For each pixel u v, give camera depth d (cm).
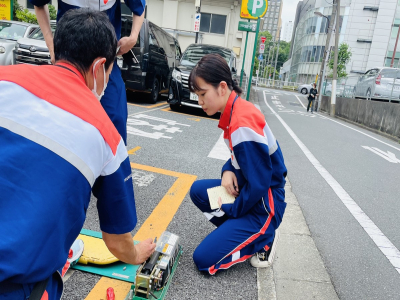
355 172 503
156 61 904
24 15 1584
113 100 231
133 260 142
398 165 597
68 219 94
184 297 179
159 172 374
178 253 209
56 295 108
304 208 338
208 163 432
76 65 107
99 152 100
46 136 91
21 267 83
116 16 239
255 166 187
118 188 111
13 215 84
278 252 246
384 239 289
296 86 4547
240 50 1931
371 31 4178
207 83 189
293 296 198
